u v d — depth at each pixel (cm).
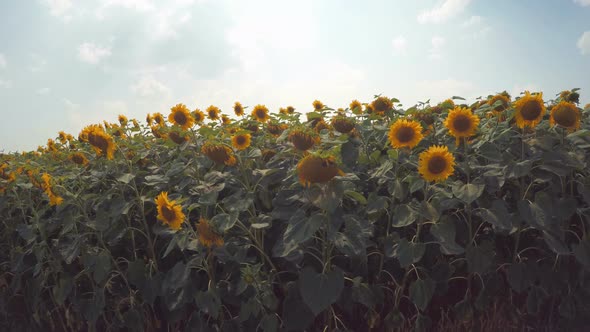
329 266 297
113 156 401
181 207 318
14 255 471
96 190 453
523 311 357
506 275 361
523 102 330
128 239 407
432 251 349
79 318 410
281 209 332
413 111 406
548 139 342
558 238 325
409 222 298
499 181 322
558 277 341
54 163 549
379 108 459
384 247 321
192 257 349
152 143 546
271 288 319
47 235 448
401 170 361
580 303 344
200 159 408
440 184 326
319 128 469
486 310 339
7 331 475
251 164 402
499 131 368
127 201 391
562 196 350
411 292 309
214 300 315
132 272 359
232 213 306
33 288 432
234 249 326
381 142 405
